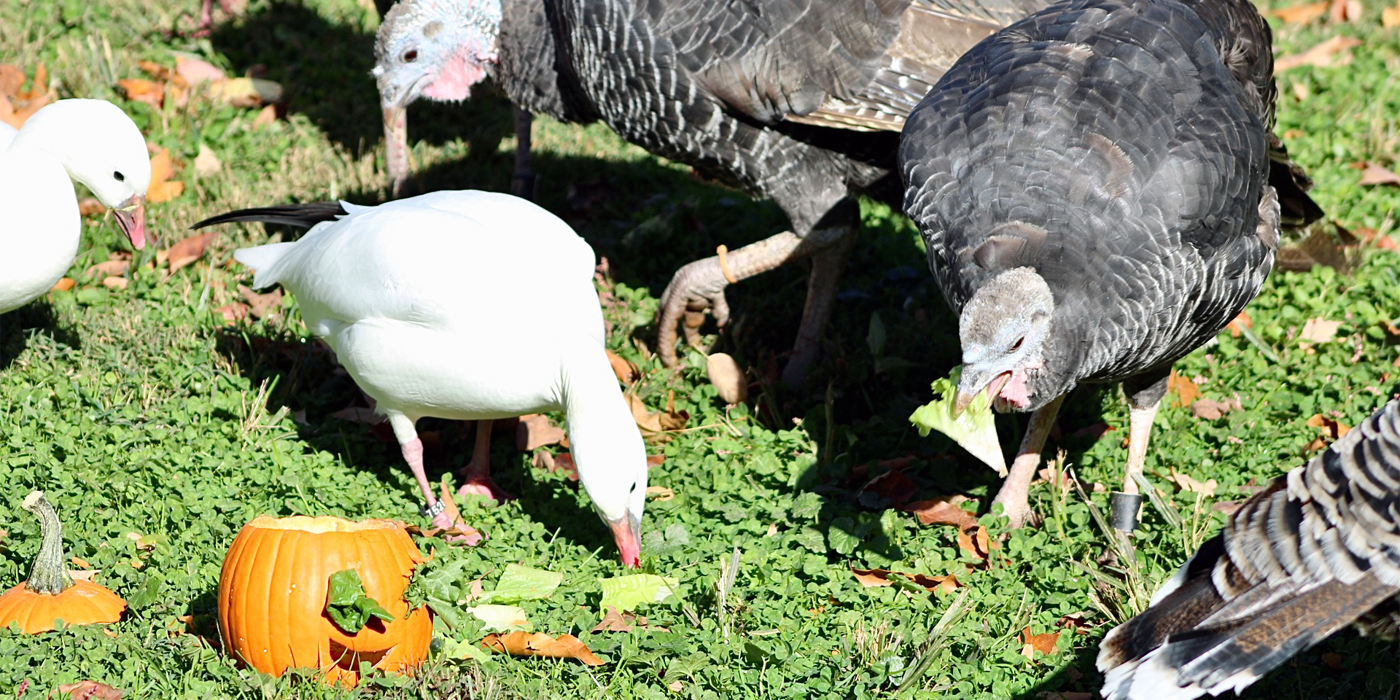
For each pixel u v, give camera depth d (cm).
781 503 486
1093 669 404
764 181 558
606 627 411
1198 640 319
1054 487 483
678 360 590
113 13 820
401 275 435
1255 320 601
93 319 566
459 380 439
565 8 564
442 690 376
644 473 426
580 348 430
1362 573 312
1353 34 897
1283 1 953
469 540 459
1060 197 411
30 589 392
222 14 839
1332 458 324
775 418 549
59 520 410
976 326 388
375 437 528
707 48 530
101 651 377
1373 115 783
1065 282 403
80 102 500
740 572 445
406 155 669
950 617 404
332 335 469
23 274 486
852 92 525
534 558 450
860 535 459
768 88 528
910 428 540
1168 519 464
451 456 529
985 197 419
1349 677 392
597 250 674
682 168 773
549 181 736
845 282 663
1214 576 329
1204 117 430
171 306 591
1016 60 449
